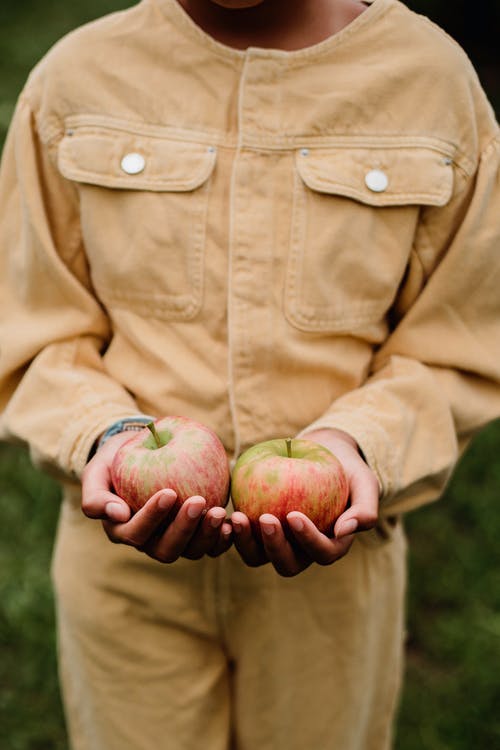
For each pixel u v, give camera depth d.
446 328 0.94
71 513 0.98
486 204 0.91
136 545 0.80
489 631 1.48
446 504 1.74
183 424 0.83
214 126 0.89
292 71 0.88
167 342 0.91
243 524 0.78
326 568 0.95
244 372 0.90
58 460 0.90
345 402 0.91
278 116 0.88
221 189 0.89
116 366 0.94
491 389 0.96
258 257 0.88
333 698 0.99
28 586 1.54
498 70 3.25
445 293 0.92
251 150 0.88
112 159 0.89
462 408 0.94
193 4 0.89
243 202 0.88
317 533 0.77
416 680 1.43
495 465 1.79
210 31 0.89
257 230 0.88
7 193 0.96
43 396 0.93
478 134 0.91
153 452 0.81
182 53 0.88
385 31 0.88
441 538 1.66
